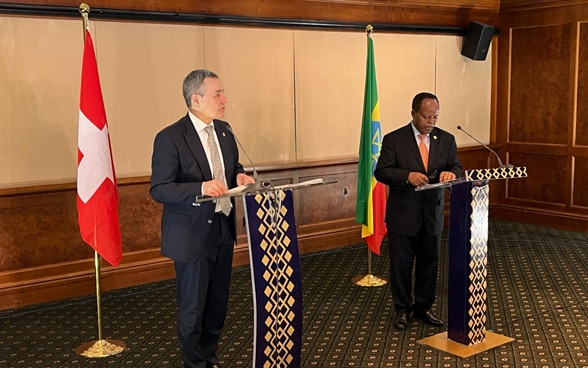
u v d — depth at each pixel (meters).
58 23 4.95
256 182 3.20
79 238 5.20
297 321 3.36
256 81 5.99
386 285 5.36
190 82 3.31
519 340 4.12
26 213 4.96
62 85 5.02
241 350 4.08
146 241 5.53
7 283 4.92
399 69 6.96
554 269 5.73
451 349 3.95
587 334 4.21
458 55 7.46
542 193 7.52
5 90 4.79
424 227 4.16
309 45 6.29
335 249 6.56
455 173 4.07
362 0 6.47
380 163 4.17
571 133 7.18
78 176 4.00
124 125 5.32
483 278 4.00
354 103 6.67
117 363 3.92
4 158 4.84
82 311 4.85
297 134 6.30
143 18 5.27
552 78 7.30
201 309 3.36
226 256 3.48
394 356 3.91
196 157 3.31
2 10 4.69
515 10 7.50
